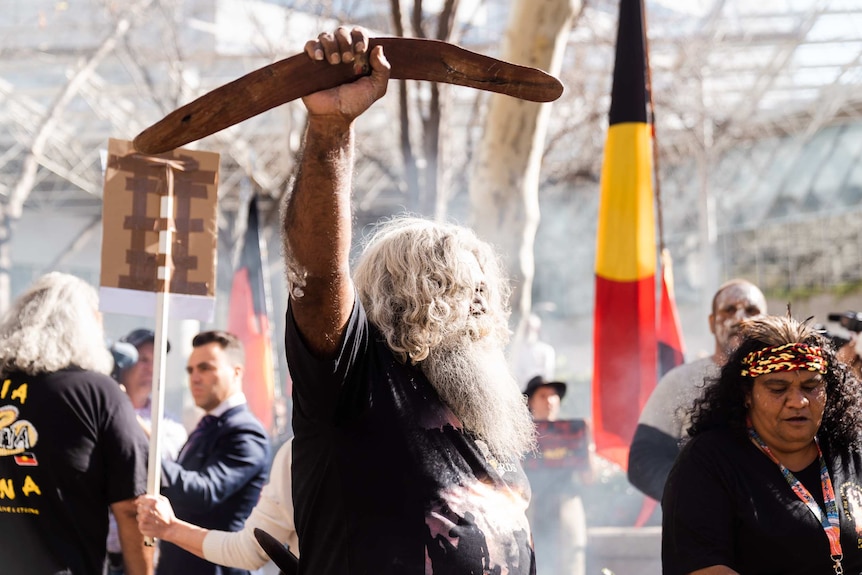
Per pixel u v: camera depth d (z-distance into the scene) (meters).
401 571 2.09
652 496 4.09
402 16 8.16
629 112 4.95
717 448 2.88
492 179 6.80
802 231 25.55
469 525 2.15
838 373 2.93
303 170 1.98
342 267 2.04
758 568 2.79
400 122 9.48
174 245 3.61
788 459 2.88
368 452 2.15
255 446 4.21
